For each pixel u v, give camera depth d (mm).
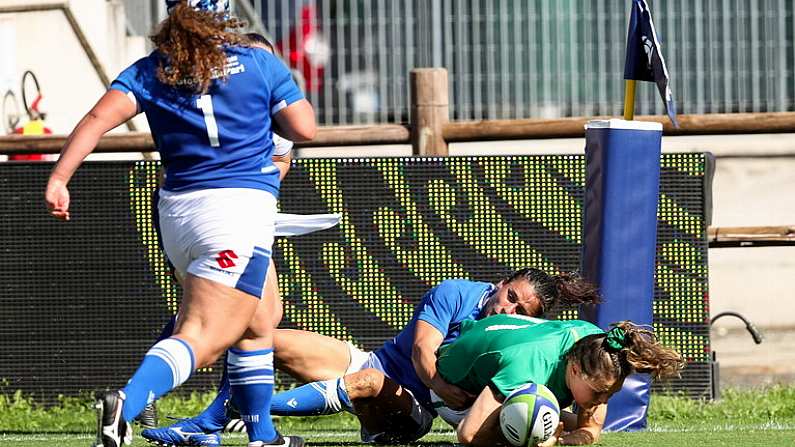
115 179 27234
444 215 27172
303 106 15969
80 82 40906
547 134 28422
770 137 49562
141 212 27234
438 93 28828
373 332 27172
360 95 44656
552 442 17828
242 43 15586
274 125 16109
